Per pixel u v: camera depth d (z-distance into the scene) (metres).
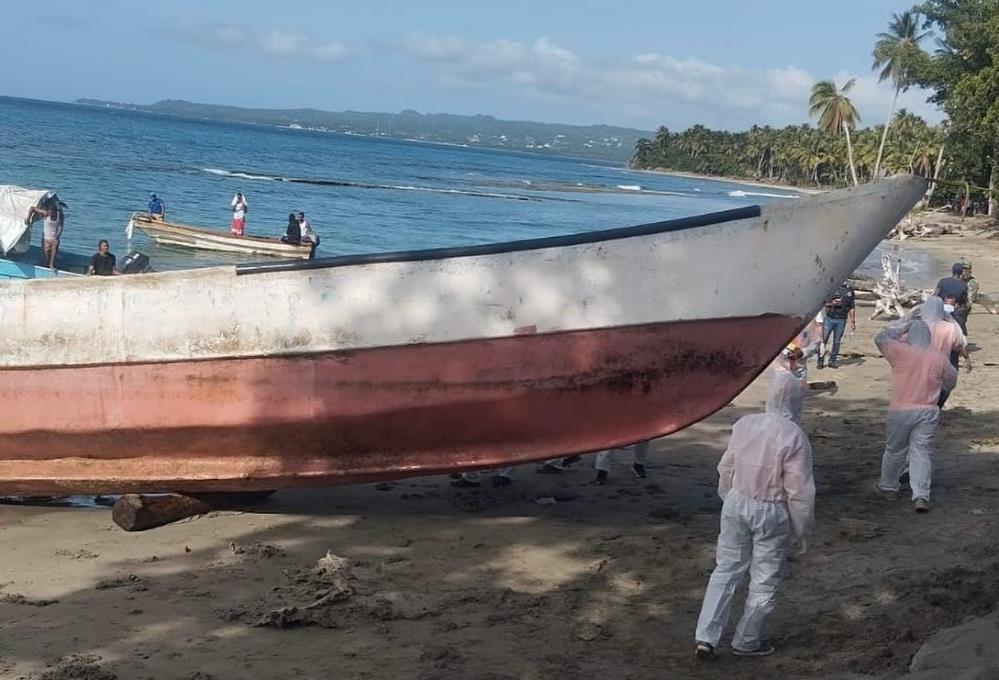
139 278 7.96
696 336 7.61
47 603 6.27
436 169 113.75
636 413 7.87
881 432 11.40
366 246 35.03
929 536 7.38
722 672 5.33
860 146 115.25
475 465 8.10
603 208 71.12
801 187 175.12
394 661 5.47
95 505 8.88
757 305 7.52
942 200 86.19
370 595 6.45
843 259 7.41
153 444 8.22
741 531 5.42
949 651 4.99
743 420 5.49
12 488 8.64
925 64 54.44
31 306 8.16
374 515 8.39
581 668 5.40
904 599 6.16
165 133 130.62
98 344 8.09
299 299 7.80
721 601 5.45
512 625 6.02
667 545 7.47
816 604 6.16
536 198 74.62
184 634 5.80
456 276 7.66
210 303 7.90
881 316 23.03
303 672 5.31
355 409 7.87
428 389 7.80
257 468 8.17
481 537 7.78
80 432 8.26
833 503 8.26
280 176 67.69
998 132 47.75
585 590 6.62
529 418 7.88
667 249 7.51
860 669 5.19
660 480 9.59
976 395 13.16
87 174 49.72
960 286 12.98
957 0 53.69
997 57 46.41
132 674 5.24
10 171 46.50
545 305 7.63
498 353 7.70
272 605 6.26
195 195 45.75
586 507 8.63
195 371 7.98
